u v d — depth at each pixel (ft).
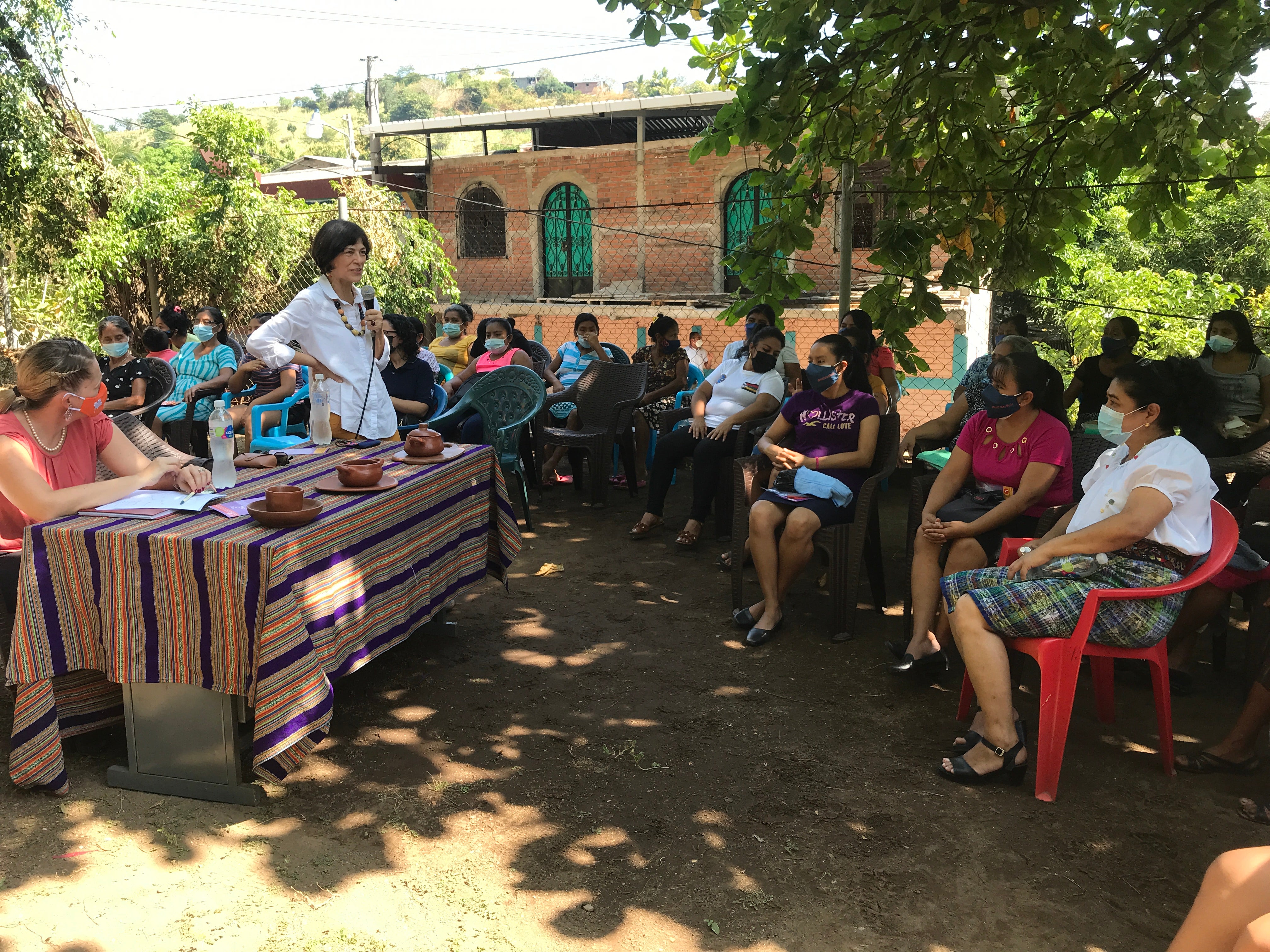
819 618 15.85
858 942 8.14
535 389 20.20
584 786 10.59
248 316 44.29
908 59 14.92
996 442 13.47
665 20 16.08
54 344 10.94
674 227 51.85
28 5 36.78
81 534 9.79
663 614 15.94
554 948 8.01
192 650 9.70
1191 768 10.95
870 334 20.25
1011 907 8.59
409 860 9.18
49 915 8.21
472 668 13.71
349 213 45.06
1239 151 17.25
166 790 10.21
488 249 58.03
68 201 40.06
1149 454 10.42
